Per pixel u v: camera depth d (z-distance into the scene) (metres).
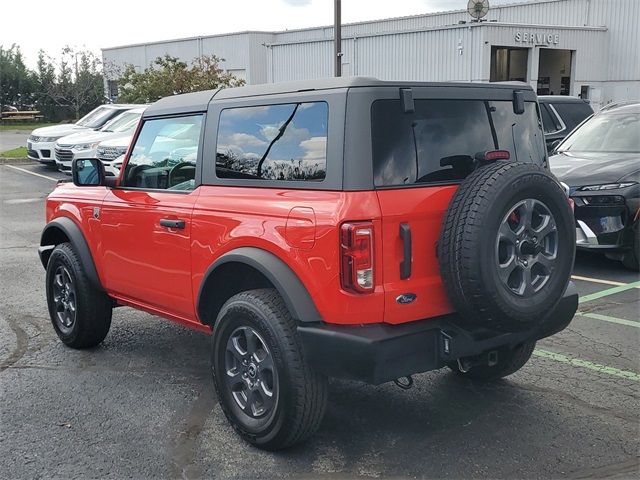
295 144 3.67
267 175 3.82
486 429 4.07
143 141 4.81
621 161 8.02
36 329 6.10
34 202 14.37
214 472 3.62
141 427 4.15
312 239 3.42
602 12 32.69
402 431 4.06
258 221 3.73
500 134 3.95
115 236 4.94
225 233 3.92
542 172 3.51
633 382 4.76
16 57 47.19
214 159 4.16
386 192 3.41
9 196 15.18
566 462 3.69
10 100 46.56
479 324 3.49
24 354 5.46
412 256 3.48
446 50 27.25
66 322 5.61
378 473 3.59
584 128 9.39
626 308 6.45
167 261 4.46
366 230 3.31
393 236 3.41
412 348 3.45
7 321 6.34
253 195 3.84
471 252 3.31
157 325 6.19
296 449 3.85
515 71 32.50
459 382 4.79
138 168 4.84
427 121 3.63
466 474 3.57
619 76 32.47
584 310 6.40
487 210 3.31
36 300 7.04
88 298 5.31
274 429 3.66
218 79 23.02
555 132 11.45
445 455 3.77
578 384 4.74
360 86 3.43
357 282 3.30
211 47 40.88
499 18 37.75
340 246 3.32
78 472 3.63
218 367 3.96
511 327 3.50
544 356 5.27
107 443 3.95
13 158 21.98
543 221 3.55
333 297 3.38
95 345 5.59
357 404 4.44
